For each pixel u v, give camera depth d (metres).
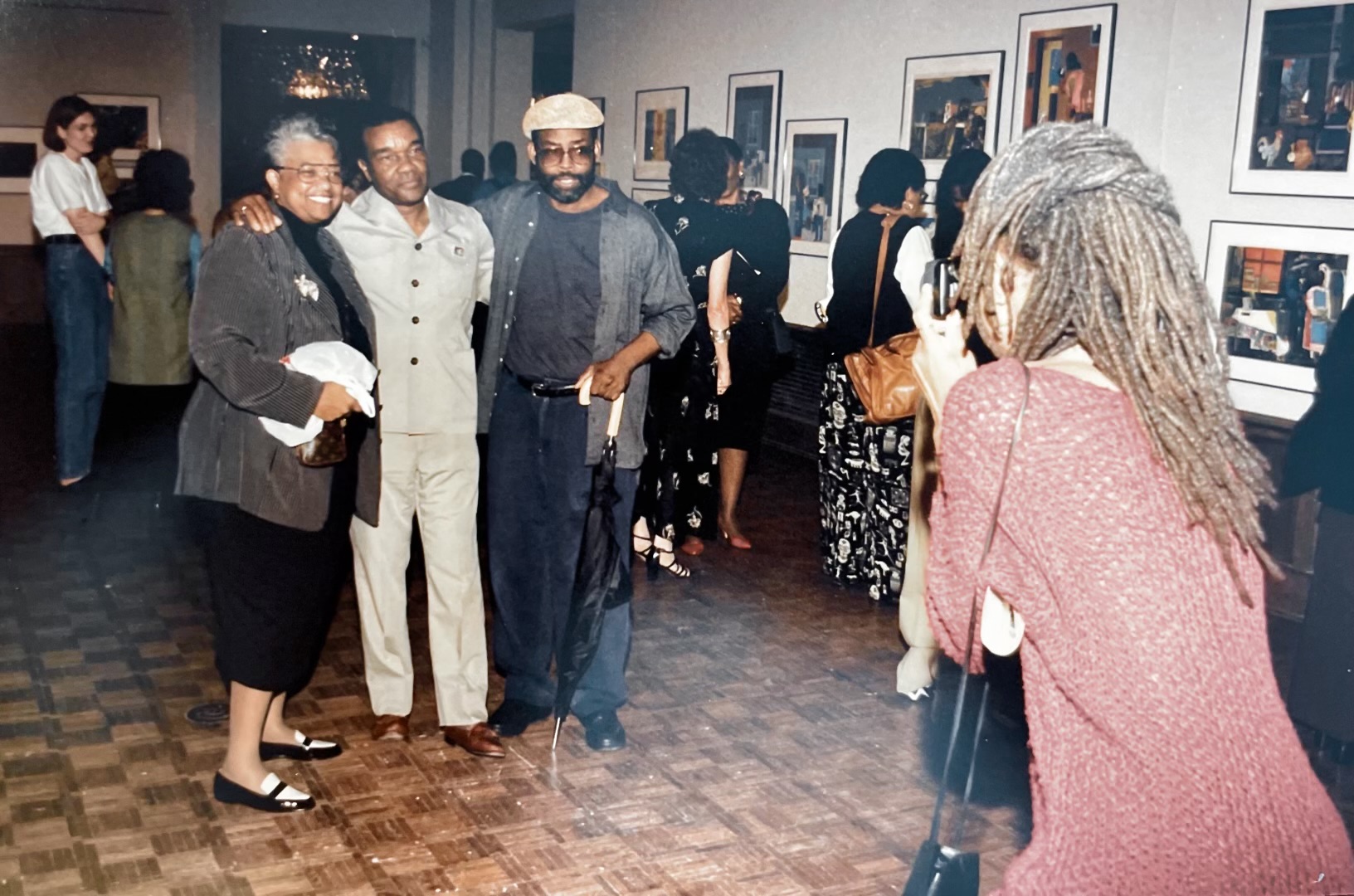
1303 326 5.17
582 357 3.73
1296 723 4.12
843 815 3.58
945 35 6.93
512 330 3.77
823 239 8.01
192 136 13.49
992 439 1.32
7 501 6.53
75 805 3.47
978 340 3.52
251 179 13.79
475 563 3.84
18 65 12.72
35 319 12.77
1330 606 3.96
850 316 5.30
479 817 3.49
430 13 13.51
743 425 6.09
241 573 3.28
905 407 4.14
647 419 5.55
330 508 3.27
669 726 4.16
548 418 3.77
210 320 3.04
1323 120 5.01
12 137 12.72
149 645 4.70
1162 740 1.25
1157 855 1.25
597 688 3.93
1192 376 1.31
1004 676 4.12
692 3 9.21
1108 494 1.29
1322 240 5.05
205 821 3.40
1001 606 1.39
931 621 1.44
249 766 3.47
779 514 6.98
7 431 8.20
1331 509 3.95
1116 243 1.33
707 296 5.67
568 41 12.09
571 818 3.51
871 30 7.48
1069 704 1.31
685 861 3.30
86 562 5.62
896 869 3.29
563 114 3.58
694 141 5.48
